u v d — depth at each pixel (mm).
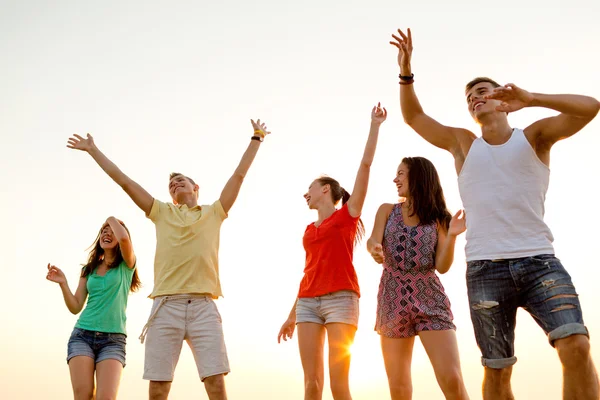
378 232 5383
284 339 5961
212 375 5363
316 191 6031
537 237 3904
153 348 5426
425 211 5211
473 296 4020
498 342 3939
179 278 5555
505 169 4004
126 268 6371
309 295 5504
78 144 5898
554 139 4012
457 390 4848
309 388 5312
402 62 4605
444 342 4961
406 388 5059
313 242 5625
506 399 3969
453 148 4527
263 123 6344
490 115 4156
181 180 6277
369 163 5578
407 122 4738
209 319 5512
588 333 3648
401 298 5094
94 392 5848
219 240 5863
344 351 5312
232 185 5965
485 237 3992
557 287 3754
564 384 3621
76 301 6285
